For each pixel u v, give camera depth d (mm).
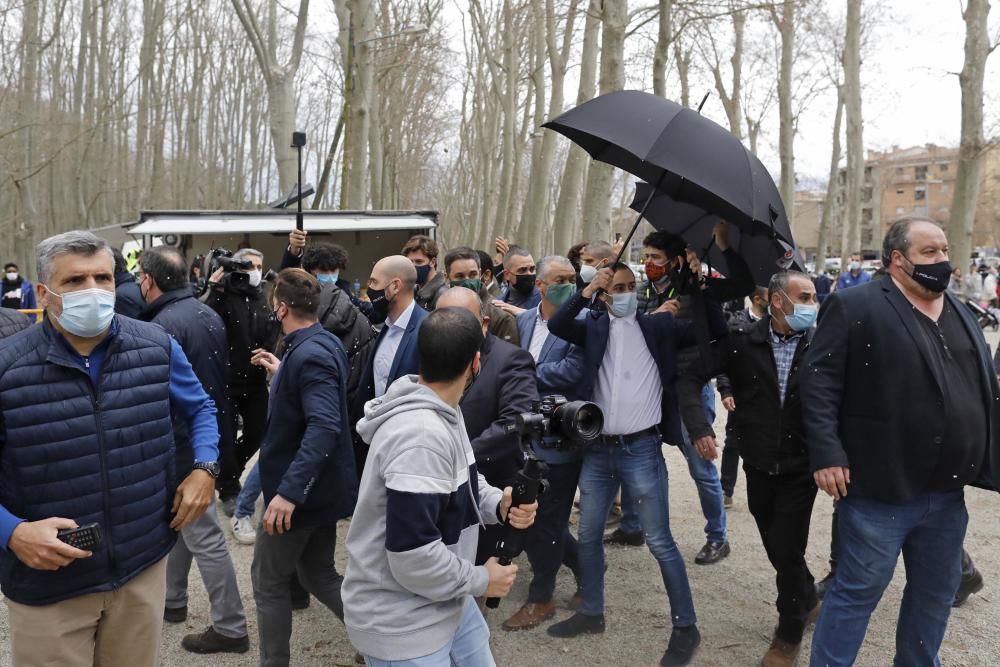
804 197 81125
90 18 31344
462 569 2252
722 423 9828
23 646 2443
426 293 5309
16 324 3455
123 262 5141
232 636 3934
